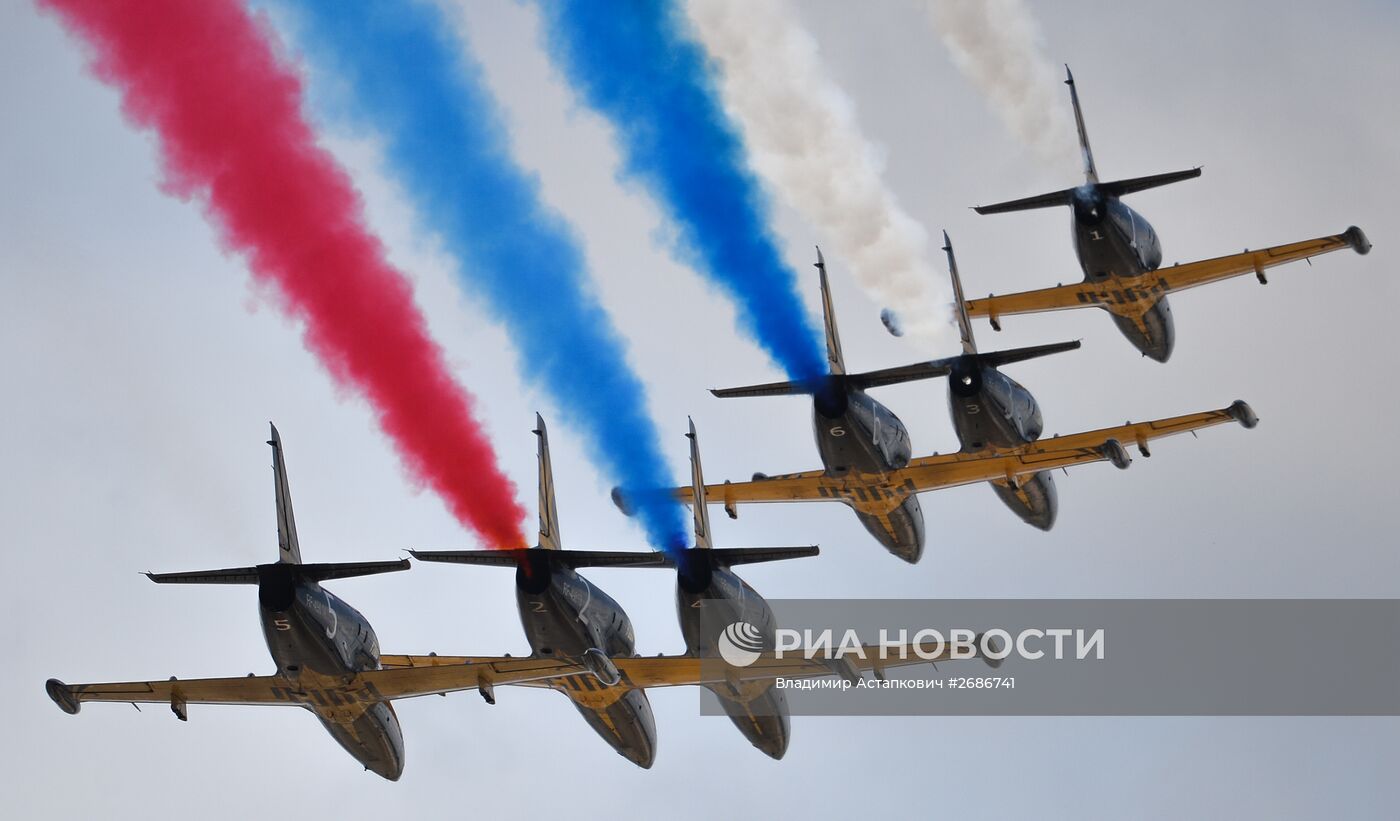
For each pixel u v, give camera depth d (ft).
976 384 472.85
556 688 444.14
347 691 413.80
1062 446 486.79
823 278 449.06
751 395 450.71
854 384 449.48
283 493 399.24
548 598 400.47
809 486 497.05
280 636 392.06
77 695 423.23
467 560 400.47
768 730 458.91
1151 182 497.87
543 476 419.95
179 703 422.82
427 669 411.75
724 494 506.07
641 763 466.70
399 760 449.89
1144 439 495.82
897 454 467.52
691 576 419.74
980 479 488.44
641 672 429.79
